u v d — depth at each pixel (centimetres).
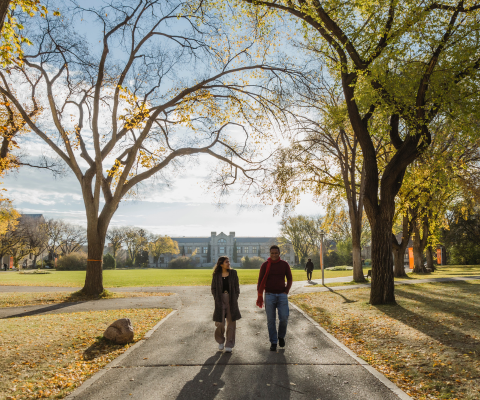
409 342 703
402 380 518
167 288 2106
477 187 2216
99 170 1622
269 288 683
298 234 7056
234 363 593
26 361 600
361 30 1069
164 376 531
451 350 628
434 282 2017
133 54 1597
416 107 1075
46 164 1967
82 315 1073
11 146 1880
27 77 1753
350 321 959
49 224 8531
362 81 1209
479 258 4841
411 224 2755
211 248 12575
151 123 1594
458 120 1059
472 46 1004
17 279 3359
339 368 567
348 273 3934
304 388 482
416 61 1105
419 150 1166
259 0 1169
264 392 468
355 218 2383
